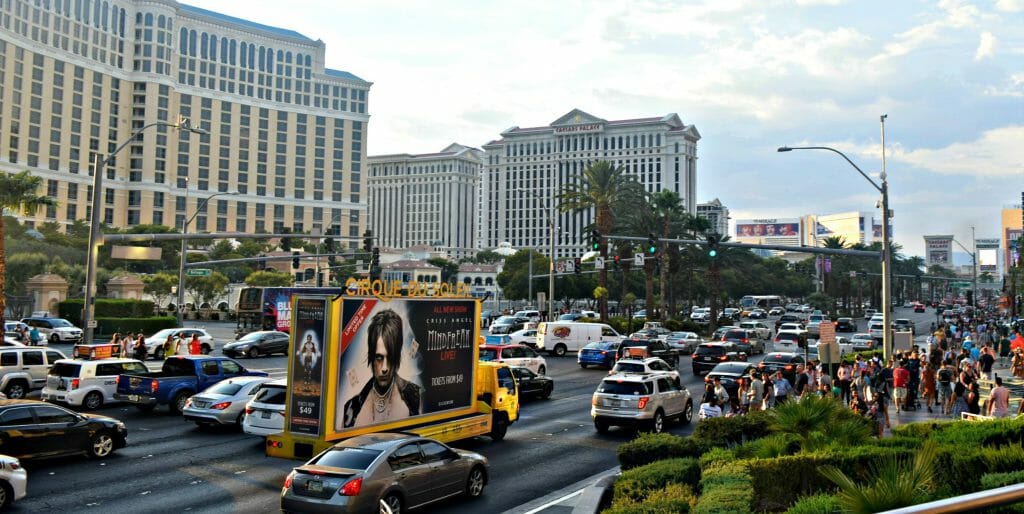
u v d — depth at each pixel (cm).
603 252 6706
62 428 1720
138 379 2477
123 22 17950
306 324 1582
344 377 1584
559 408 2788
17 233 9544
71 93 16600
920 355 3281
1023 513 661
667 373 2464
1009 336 5703
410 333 1778
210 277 9244
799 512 857
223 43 19762
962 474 1057
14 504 1380
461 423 1905
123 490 1512
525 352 3550
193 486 1555
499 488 1565
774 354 3391
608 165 6788
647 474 1249
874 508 753
